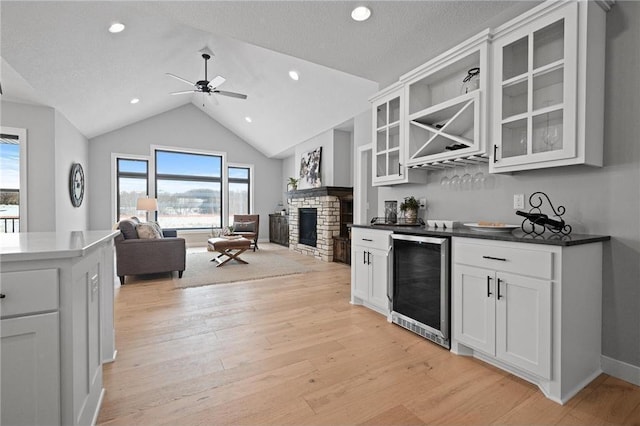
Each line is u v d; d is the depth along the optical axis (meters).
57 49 3.27
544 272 1.62
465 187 2.66
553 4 1.80
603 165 1.84
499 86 2.12
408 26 2.43
